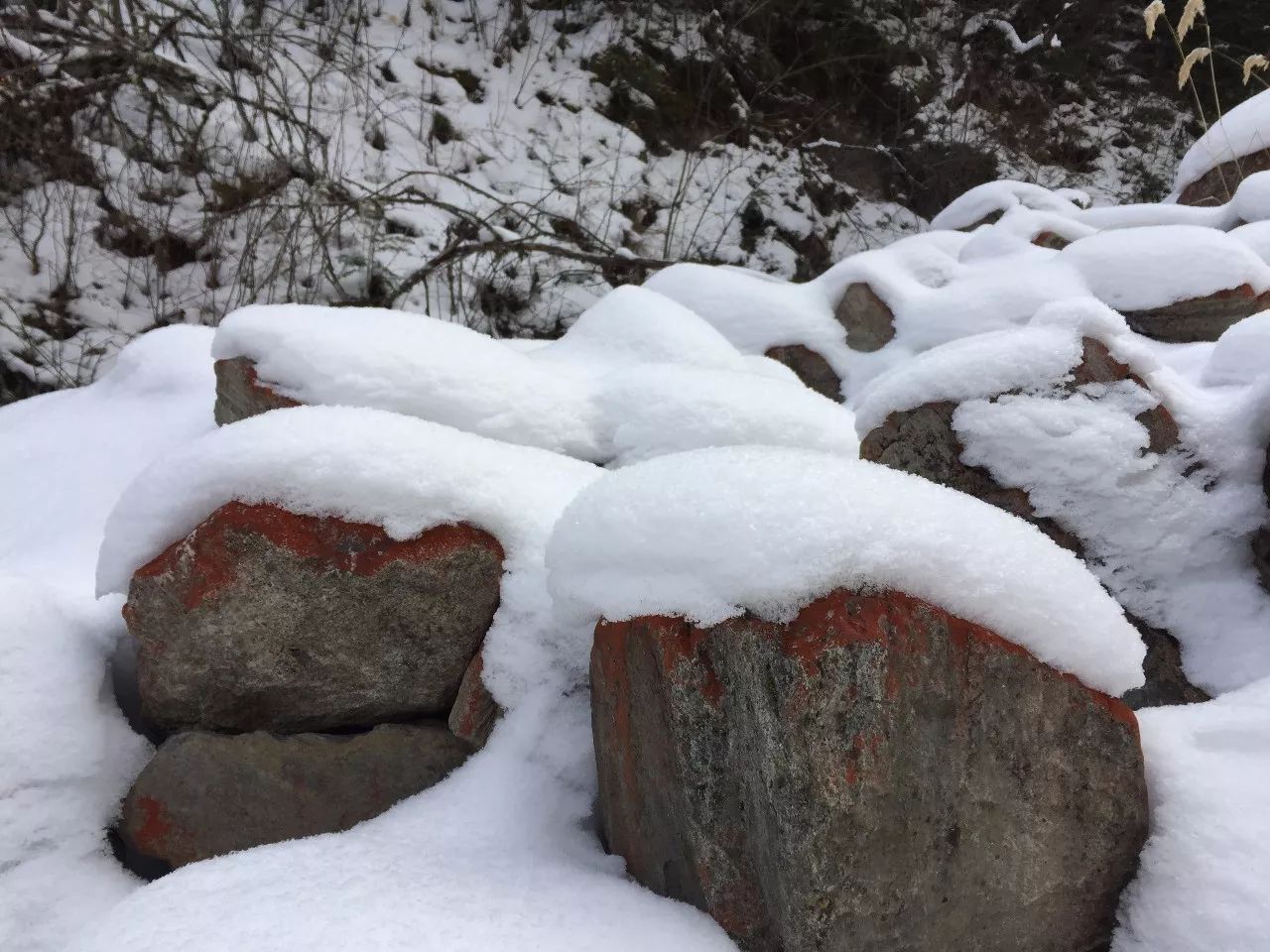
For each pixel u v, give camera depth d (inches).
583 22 328.2
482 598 66.3
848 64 356.2
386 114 264.8
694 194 303.4
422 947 44.4
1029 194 217.2
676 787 51.3
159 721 65.4
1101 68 406.0
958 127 364.2
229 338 99.4
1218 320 137.3
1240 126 217.3
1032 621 50.3
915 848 46.7
